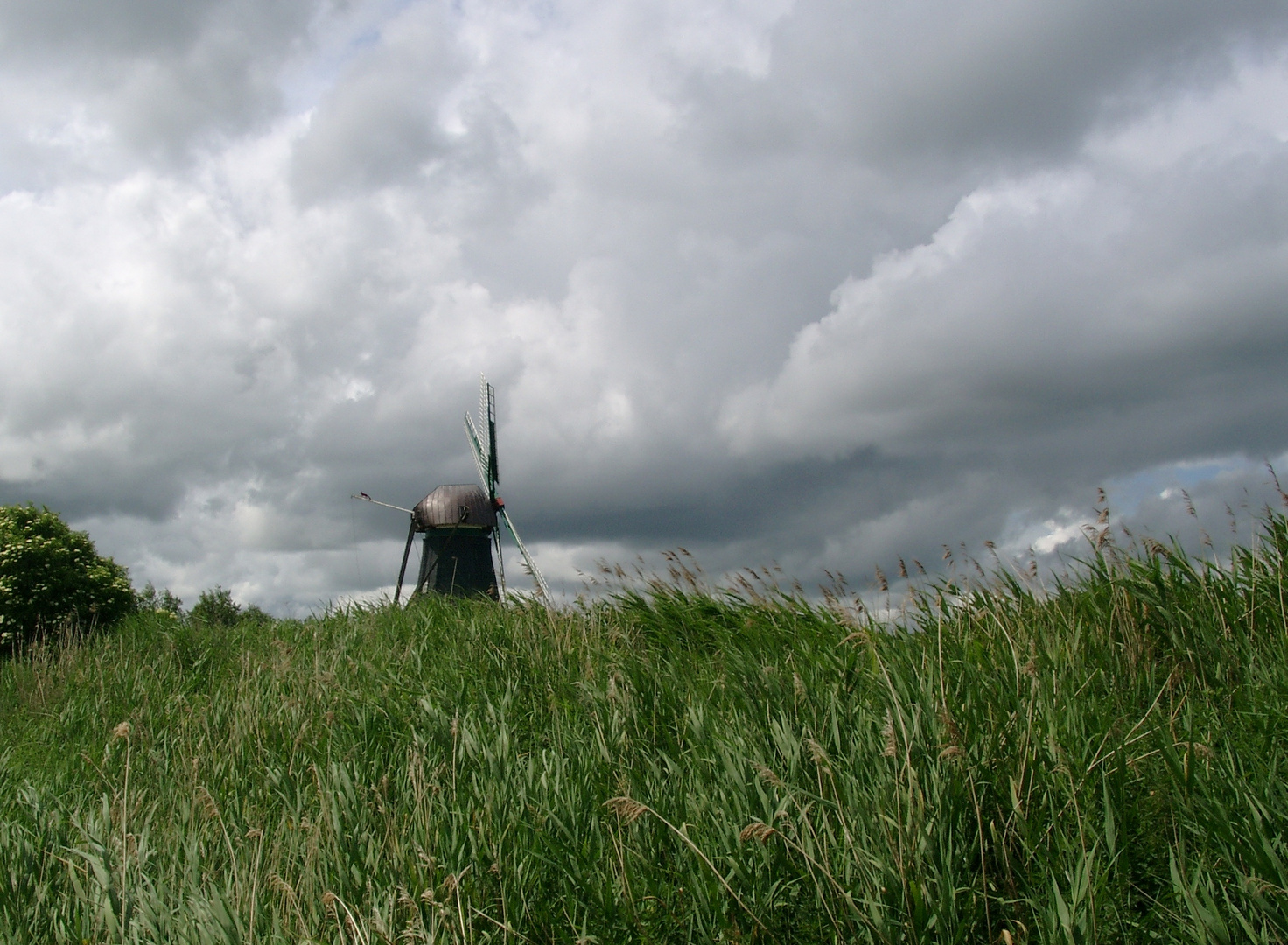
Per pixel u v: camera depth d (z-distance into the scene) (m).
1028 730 3.70
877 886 3.07
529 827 3.97
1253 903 2.95
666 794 4.20
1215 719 4.23
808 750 4.07
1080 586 6.10
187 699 8.41
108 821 4.72
